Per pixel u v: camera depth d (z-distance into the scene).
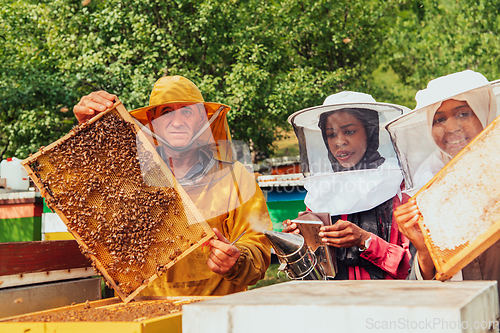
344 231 1.96
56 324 1.09
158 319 1.06
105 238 1.52
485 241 1.05
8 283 1.54
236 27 11.00
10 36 10.74
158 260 1.54
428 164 2.00
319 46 12.19
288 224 2.07
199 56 11.07
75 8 10.96
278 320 0.81
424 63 13.29
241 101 9.94
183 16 10.48
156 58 10.41
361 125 2.23
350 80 12.41
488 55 12.30
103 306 1.48
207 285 1.94
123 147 1.59
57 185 1.55
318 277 1.83
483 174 1.20
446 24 13.17
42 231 4.27
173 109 2.01
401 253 2.00
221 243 1.62
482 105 1.84
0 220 4.31
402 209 1.32
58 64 10.48
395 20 13.20
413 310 0.73
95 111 1.68
